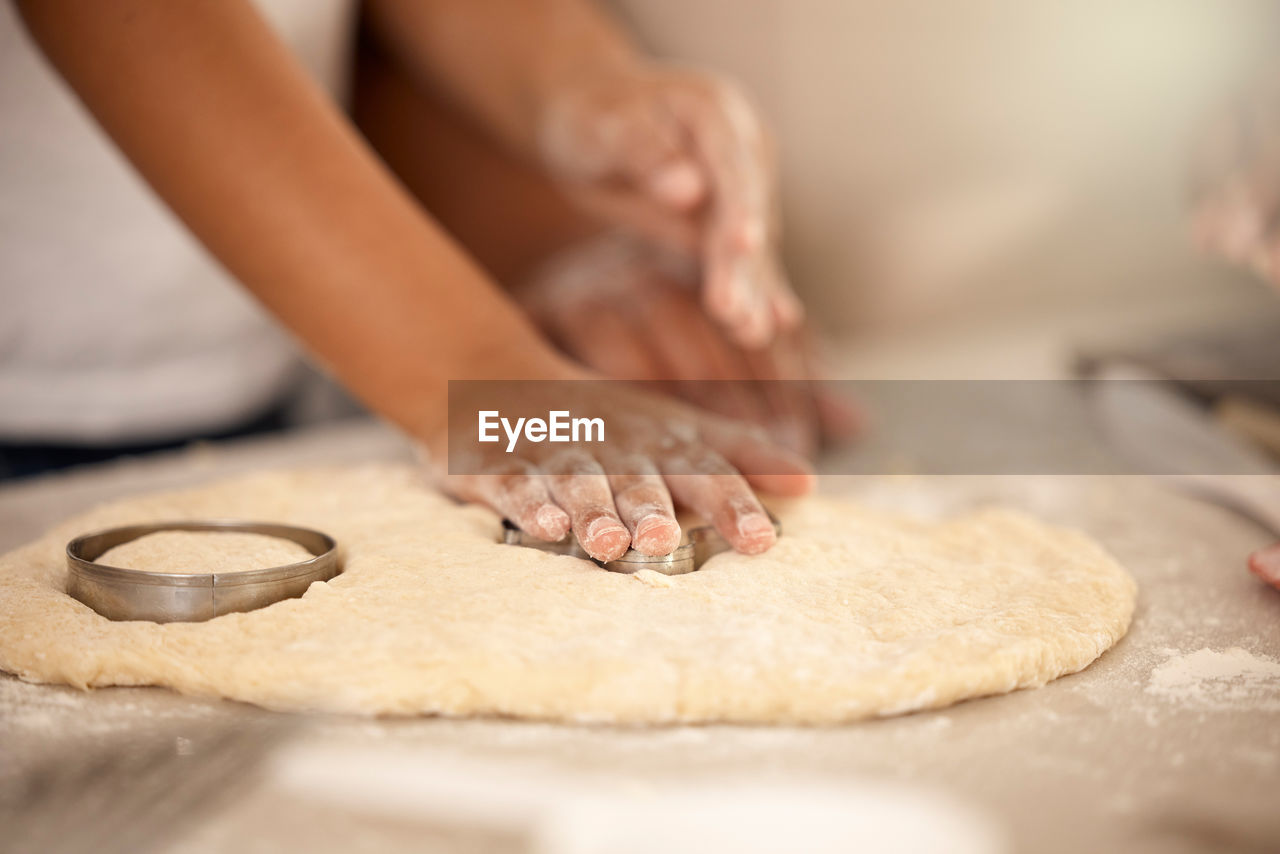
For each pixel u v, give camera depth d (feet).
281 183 1.80
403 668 1.33
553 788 1.23
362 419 3.66
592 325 2.59
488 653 1.34
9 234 2.63
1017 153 4.62
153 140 1.77
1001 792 1.22
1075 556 1.65
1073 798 1.22
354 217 1.84
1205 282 4.85
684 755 1.28
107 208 2.64
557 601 1.45
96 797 1.22
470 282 1.93
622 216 2.75
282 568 1.44
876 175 4.48
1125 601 1.56
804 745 1.30
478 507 1.74
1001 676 1.37
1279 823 1.19
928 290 4.62
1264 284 4.76
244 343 3.03
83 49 1.75
